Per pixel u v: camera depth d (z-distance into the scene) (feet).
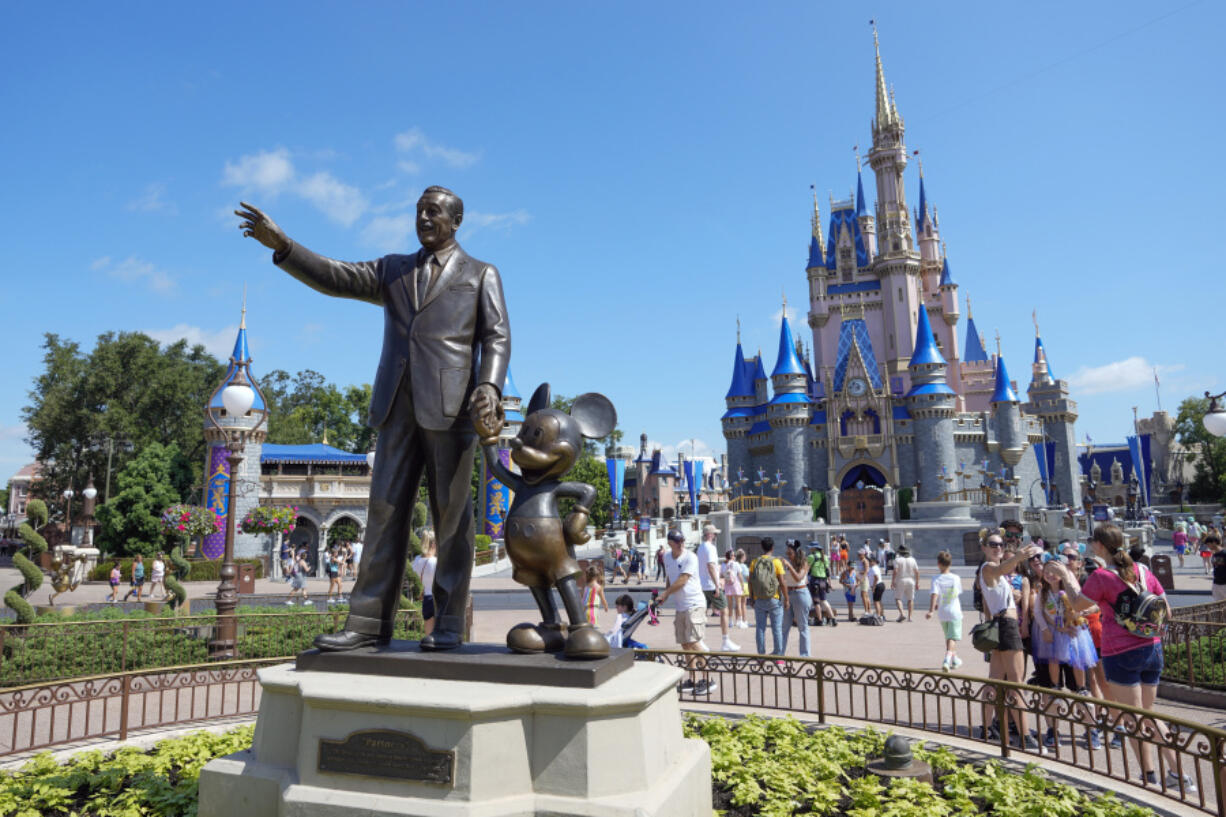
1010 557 23.02
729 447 249.55
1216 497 245.04
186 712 27.84
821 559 55.93
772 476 236.84
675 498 299.38
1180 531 114.21
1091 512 142.41
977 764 18.54
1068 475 237.66
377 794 11.56
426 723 11.55
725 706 24.70
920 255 249.55
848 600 58.34
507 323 15.37
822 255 251.80
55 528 182.39
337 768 11.84
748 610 64.39
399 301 15.56
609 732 11.57
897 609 67.72
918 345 215.72
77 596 94.02
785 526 161.99
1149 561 77.15
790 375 223.92
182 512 99.50
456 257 15.64
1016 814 14.71
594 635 13.00
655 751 12.33
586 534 13.84
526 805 11.28
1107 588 19.77
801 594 37.40
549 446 14.02
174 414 189.57
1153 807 15.56
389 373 15.33
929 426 208.54
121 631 36.58
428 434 14.98
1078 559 32.27
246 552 139.64
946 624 34.01
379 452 15.38
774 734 20.47
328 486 163.32
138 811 15.28
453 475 14.97
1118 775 19.11
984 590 23.71
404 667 13.14
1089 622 25.38
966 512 165.89
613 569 111.65
